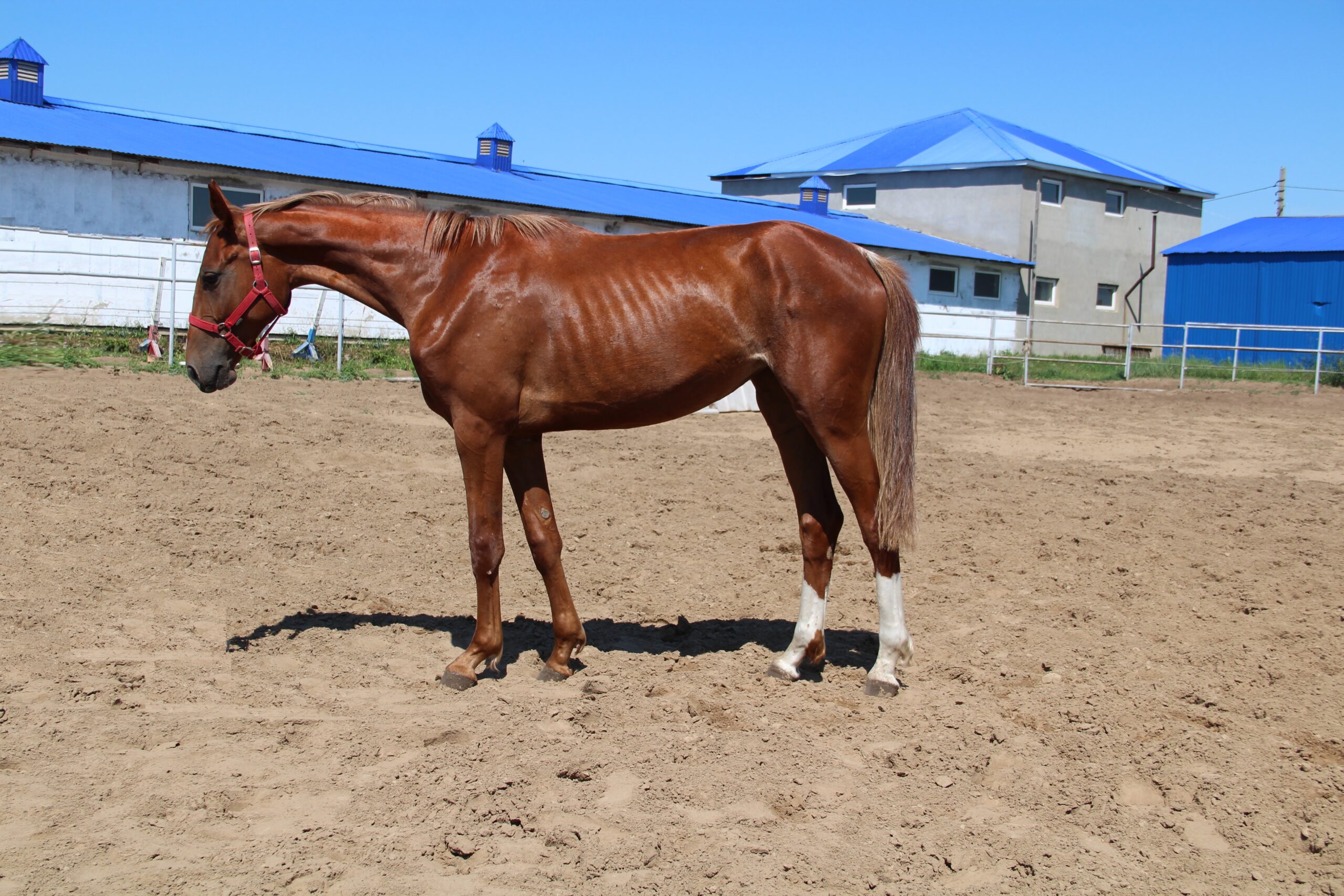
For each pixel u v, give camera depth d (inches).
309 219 176.1
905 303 169.0
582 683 176.6
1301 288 1215.6
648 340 165.6
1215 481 385.7
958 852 122.0
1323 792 137.8
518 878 114.8
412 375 618.8
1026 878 117.8
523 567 251.8
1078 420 593.3
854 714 164.1
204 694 164.7
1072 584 243.4
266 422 398.9
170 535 251.4
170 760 140.9
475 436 169.3
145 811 125.8
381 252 173.3
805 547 181.3
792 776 140.6
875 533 169.9
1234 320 1263.5
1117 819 131.5
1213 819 131.6
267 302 179.0
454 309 167.0
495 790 133.6
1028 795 136.8
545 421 171.5
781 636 206.2
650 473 367.9
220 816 126.2
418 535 271.3
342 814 127.7
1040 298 1331.2
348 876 114.0
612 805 132.1
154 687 165.5
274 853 117.5
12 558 224.1
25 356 513.0
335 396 495.2
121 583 215.9
